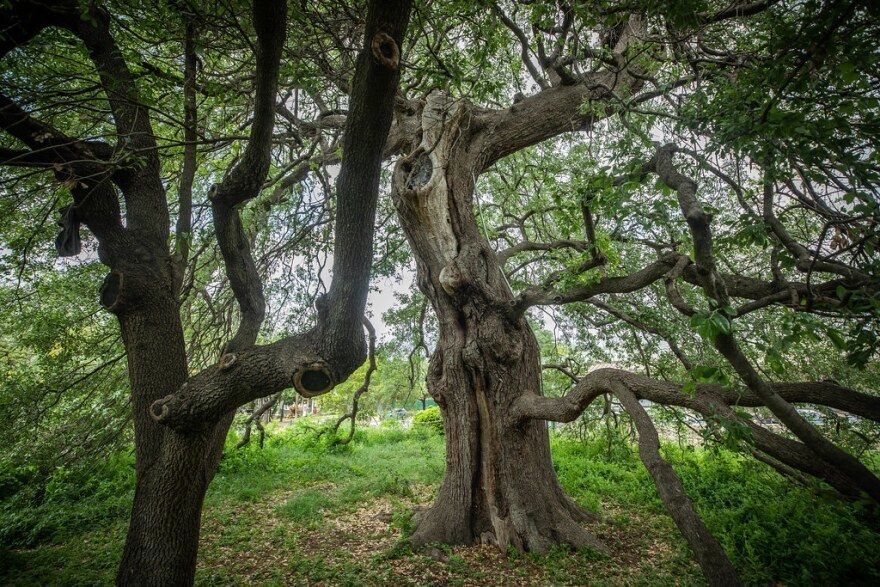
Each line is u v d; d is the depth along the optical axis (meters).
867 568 4.33
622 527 5.88
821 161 2.24
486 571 4.72
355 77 2.53
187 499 3.24
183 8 3.48
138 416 3.40
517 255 9.15
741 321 6.16
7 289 6.50
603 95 4.39
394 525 6.10
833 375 6.17
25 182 4.72
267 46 2.51
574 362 9.42
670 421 8.12
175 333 3.61
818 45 1.96
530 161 8.10
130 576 3.10
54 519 6.72
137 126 3.76
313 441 12.30
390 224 8.81
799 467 2.99
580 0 3.54
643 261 7.75
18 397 5.97
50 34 3.79
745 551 4.98
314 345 3.06
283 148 6.60
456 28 5.29
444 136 5.95
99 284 6.72
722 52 4.20
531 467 5.50
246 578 4.83
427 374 6.19
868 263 2.40
